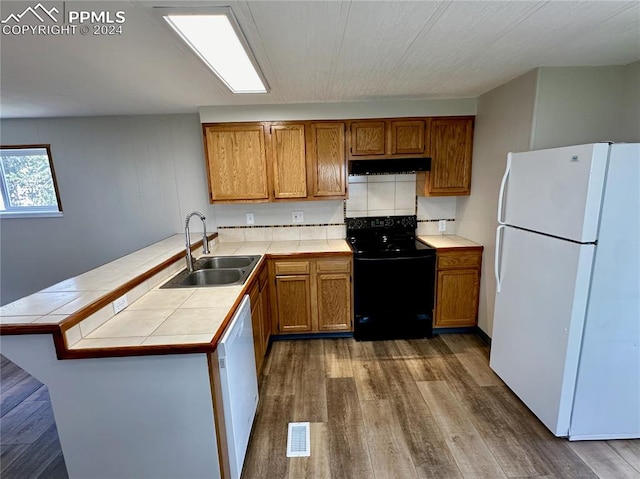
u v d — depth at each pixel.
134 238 3.37
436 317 3.00
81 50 1.60
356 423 1.97
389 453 1.75
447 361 2.61
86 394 1.36
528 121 2.19
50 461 1.77
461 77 2.27
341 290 2.95
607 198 1.51
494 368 2.39
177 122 3.16
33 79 2.00
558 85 2.11
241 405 1.63
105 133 3.17
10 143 3.15
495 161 2.61
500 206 2.13
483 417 1.99
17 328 1.24
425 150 2.97
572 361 1.68
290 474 1.65
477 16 1.39
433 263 2.88
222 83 2.17
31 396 2.34
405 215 3.37
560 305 1.70
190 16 1.29
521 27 1.51
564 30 1.56
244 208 3.32
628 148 1.48
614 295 1.61
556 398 1.76
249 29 1.45
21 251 3.40
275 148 2.93
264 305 2.67
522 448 1.76
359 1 1.24
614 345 1.66
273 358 2.72
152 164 3.23
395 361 2.63
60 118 3.13
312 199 3.03
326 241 3.29
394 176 3.30
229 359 1.44
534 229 1.88
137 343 1.32
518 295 2.05
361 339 3.00
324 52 1.74
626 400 1.73
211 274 2.40
